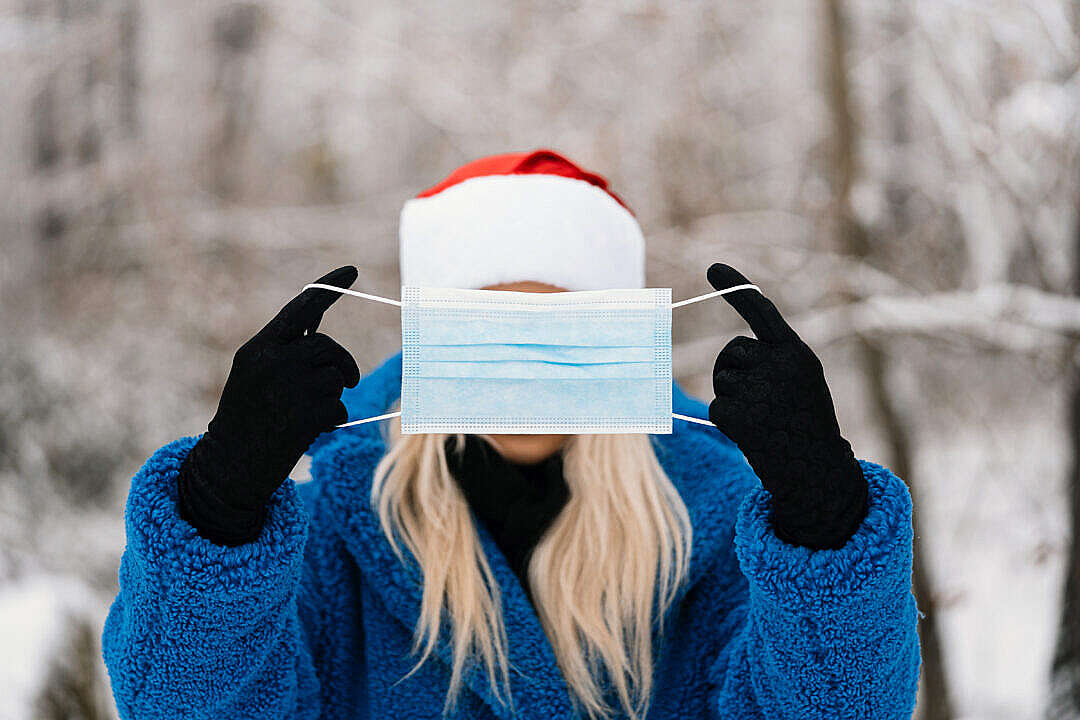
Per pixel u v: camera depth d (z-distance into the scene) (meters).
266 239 6.37
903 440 4.54
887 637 1.10
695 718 1.40
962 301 4.09
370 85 6.71
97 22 6.88
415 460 1.41
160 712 1.11
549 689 1.36
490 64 6.37
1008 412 4.84
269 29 7.02
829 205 4.84
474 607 1.35
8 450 5.27
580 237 1.50
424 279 1.55
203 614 1.05
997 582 4.19
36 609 3.38
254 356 1.02
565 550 1.41
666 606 1.39
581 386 1.14
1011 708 3.70
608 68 5.87
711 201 5.34
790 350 1.04
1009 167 4.09
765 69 5.89
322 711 1.40
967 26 4.49
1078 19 3.87
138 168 6.52
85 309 6.23
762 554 1.09
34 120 6.88
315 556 1.42
